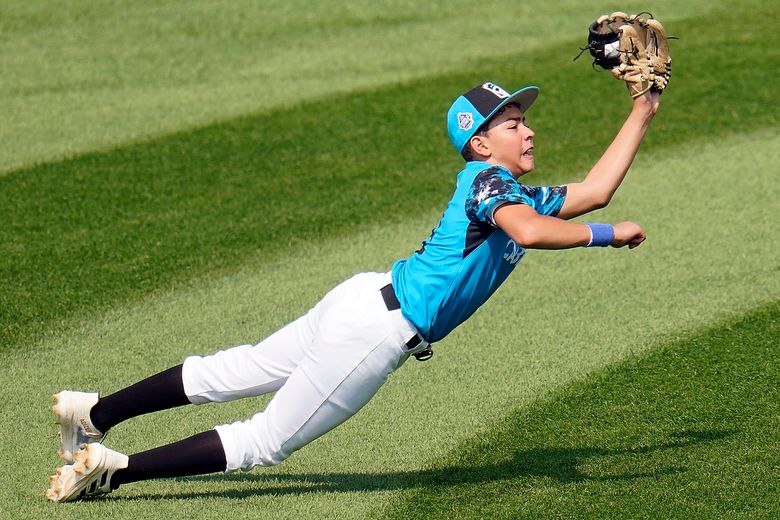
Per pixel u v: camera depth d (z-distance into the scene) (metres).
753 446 18.52
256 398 21.19
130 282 26.61
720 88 40.84
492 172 15.39
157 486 17.77
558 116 38.59
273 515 16.73
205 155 35.50
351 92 41.19
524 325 24.22
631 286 26.16
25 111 39.69
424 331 15.77
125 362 22.58
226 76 43.44
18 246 28.77
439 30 48.91
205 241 29.09
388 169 34.25
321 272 27.17
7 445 19.08
